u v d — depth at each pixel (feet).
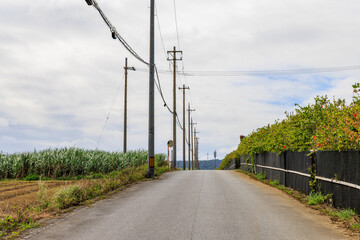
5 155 71.41
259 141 70.79
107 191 44.47
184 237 22.16
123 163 80.84
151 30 70.28
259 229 24.56
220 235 22.72
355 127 30.32
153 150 68.18
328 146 35.58
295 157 46.50
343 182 30.32
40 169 69.10
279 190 48.49
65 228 24.84
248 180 65.92
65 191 35.50
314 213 31.07
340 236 22.95
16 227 25.26
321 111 44.60
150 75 69.56
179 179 65.41
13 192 45.01
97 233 23.32
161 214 29.71
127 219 27.73
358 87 32.32
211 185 53.62
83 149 76.02
